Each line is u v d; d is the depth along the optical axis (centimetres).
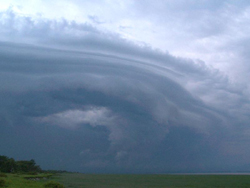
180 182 12738
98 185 10300
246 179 15200
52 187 7056
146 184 11244
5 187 6141
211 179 15475
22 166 17238
